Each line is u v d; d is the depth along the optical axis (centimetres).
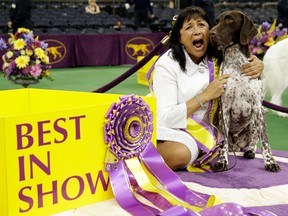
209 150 330
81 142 237
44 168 223
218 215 234
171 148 326
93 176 246
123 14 1806
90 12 1644
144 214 236
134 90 830
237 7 2203
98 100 288
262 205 272
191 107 326
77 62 1198
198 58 344
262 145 342
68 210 237
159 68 338
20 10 1124
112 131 248
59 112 224
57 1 2053
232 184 307
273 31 762
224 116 337
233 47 333
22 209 217
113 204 249
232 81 329
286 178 320
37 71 670
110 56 1230
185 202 255
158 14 1786
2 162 208
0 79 973
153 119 272
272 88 622
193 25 329
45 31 1354
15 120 208
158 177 266
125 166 257
